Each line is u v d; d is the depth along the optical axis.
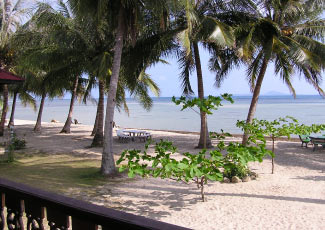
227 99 5.61
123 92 18.19
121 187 8.30
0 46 16.47
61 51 12.63
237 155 5.51
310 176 9.31
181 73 15.52
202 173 5.45
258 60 13.09
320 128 9.70
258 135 6.56
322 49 11.84
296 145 15.50
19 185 1.70
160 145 6.37
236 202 6.97
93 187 8.30
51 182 8.77
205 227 5.60
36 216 1.58
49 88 15.86
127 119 42.03
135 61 12.55
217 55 14.68
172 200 7.20
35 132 22.20
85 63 13.63
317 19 12.64
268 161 11.66
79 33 12.66
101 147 15.27
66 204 1.36
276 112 48.53
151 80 18.53
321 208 6.45
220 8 12.88
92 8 9.30
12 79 8.21
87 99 22.56
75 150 14.48
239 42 12.27
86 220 1.31
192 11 10.31
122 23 9.51
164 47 12.67
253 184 8.51
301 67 12.54
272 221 5.82
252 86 14.12
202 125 14.83
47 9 12.45
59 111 69.31
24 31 14.73
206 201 7.09
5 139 18.09
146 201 7.12
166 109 73.56
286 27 12.38
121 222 1.15
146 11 10.95
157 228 1.07
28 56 12.68
